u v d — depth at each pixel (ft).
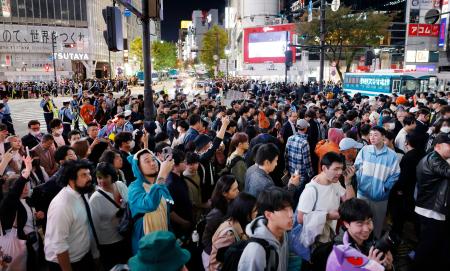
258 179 14.56
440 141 14.56
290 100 47.85
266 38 206.28
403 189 19.11
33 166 19.33
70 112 46.75
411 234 20.76
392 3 217.77
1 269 13.47
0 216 13.57
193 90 150.61
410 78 82.48
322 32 77.51
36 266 15.10
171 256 6.84
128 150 20.25
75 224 12.16
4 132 23.99
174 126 32.63
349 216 9.98
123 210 13.24
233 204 11.48
